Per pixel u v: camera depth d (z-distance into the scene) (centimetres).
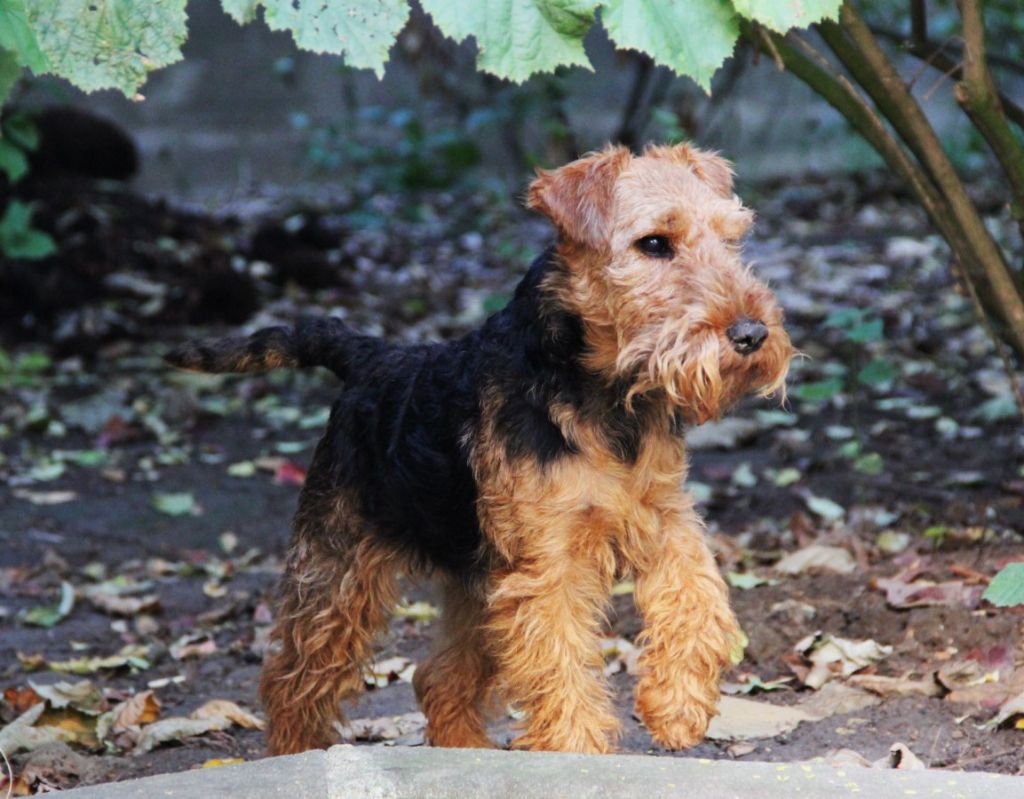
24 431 880
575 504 369
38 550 688
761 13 337
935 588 516
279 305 1109
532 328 381
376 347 443
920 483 677
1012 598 389
